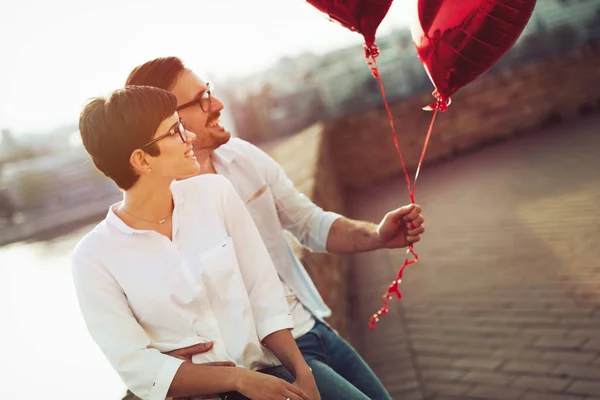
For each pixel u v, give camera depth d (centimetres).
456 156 991
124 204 147
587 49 1019
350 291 517
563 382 311
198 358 144
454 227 623
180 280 143
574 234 518
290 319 157
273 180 197
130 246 142
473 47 163
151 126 137
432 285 485
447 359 362
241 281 150
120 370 139
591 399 292
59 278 945
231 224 155
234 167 192
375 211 799
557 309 394
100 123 136
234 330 149
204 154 186
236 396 145
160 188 144
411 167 980
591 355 330
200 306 145
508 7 156
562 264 463
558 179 703
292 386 140
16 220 1656
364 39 174
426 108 182
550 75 1012
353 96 1205
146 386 137
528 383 317
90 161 144
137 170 140
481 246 548
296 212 202
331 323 329
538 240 525
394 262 566
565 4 1067
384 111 970
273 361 162
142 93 138
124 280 142
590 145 833
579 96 1024
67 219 1623
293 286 192
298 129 1306
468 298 444
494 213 636
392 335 414
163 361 137
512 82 998
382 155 976
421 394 330
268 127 1320
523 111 1010
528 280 450
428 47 170
